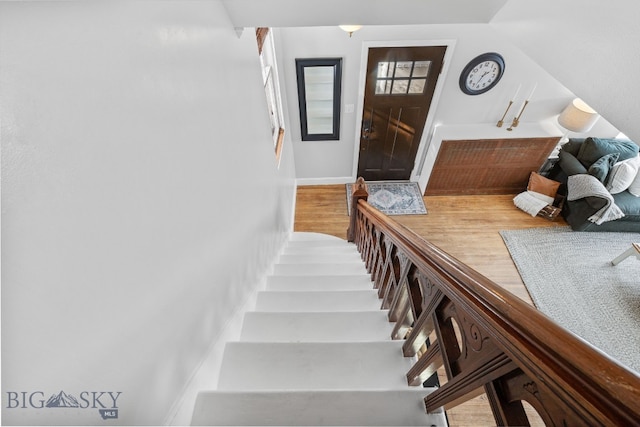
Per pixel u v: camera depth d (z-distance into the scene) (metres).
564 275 3.06
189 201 0.91
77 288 0.49
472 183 3.95
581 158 3.44
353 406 1.00
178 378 0.88
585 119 3.07
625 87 0.66
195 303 0.98
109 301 0.57
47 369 0.44
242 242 1.52
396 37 2.84
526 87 3.21
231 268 1.34
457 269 0.72
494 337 0.55
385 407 1.00
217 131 1.15
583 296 2.87
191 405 0.95
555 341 0.43
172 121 0.80
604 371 0.36
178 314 0.86
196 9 0.96
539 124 3.52
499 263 3.26
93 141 0.52
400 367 1.22
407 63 3.05
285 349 1.26
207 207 1.06
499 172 3.78
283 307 1.71
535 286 2.99
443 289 0.77
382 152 3.96
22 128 0.39
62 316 0.47
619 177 3.19
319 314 1.52
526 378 0.51
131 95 0.62
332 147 3.91
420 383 1.13
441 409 0.96
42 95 0.42
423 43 2.87
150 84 0.70
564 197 3.57
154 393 0.75
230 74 1.32
